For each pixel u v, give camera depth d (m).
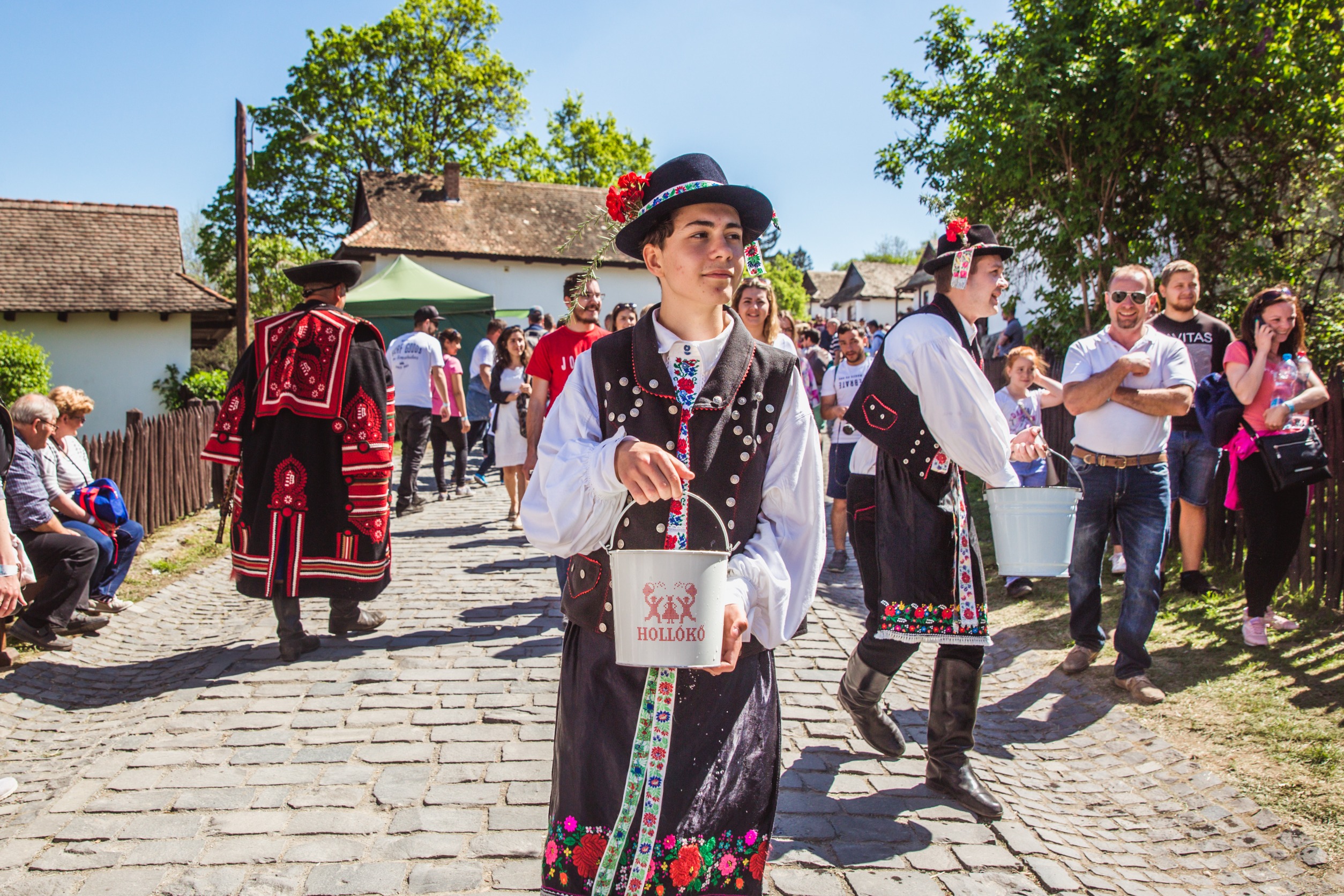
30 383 17.39
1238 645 4.43
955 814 3.02
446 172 25.88
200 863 2.64
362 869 2.61
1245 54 7.86
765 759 1.81
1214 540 5.59
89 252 21.70
